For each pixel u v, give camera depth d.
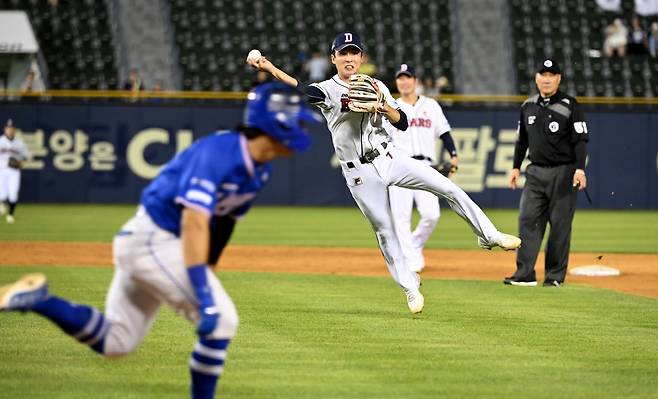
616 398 15.97
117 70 80.56
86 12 83.00
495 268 37.88
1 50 74.44
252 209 69.44
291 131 12.62
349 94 22.53
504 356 19.48
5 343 20.20
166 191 13.15
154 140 70.19
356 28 86.31
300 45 84.75
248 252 42.69
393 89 79.75
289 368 18.11
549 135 31.53
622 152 70.75
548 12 88.62
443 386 16.72
